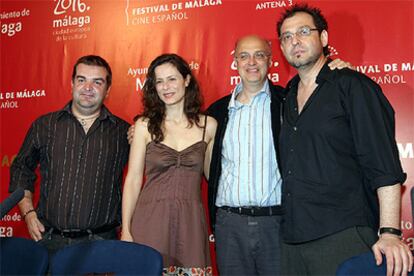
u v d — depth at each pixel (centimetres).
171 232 224
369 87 190
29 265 181
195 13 319
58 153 255
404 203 270
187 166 230
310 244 197
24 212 250
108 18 342
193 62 316
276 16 299
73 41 350
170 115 242
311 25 210
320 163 195
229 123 244
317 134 196
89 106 258
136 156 239
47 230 250
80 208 248
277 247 227
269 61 247
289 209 204
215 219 245
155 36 329
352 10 283
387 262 163
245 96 249
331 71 202
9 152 359
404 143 271
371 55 278
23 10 364
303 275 204
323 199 193
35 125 264
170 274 222
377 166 178
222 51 311
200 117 245
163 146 233
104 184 255
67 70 350
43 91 355
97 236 250
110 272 183
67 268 182
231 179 235
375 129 182
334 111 195
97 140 258
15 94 361
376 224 195
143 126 240
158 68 239
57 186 251
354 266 164
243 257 231
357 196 192
